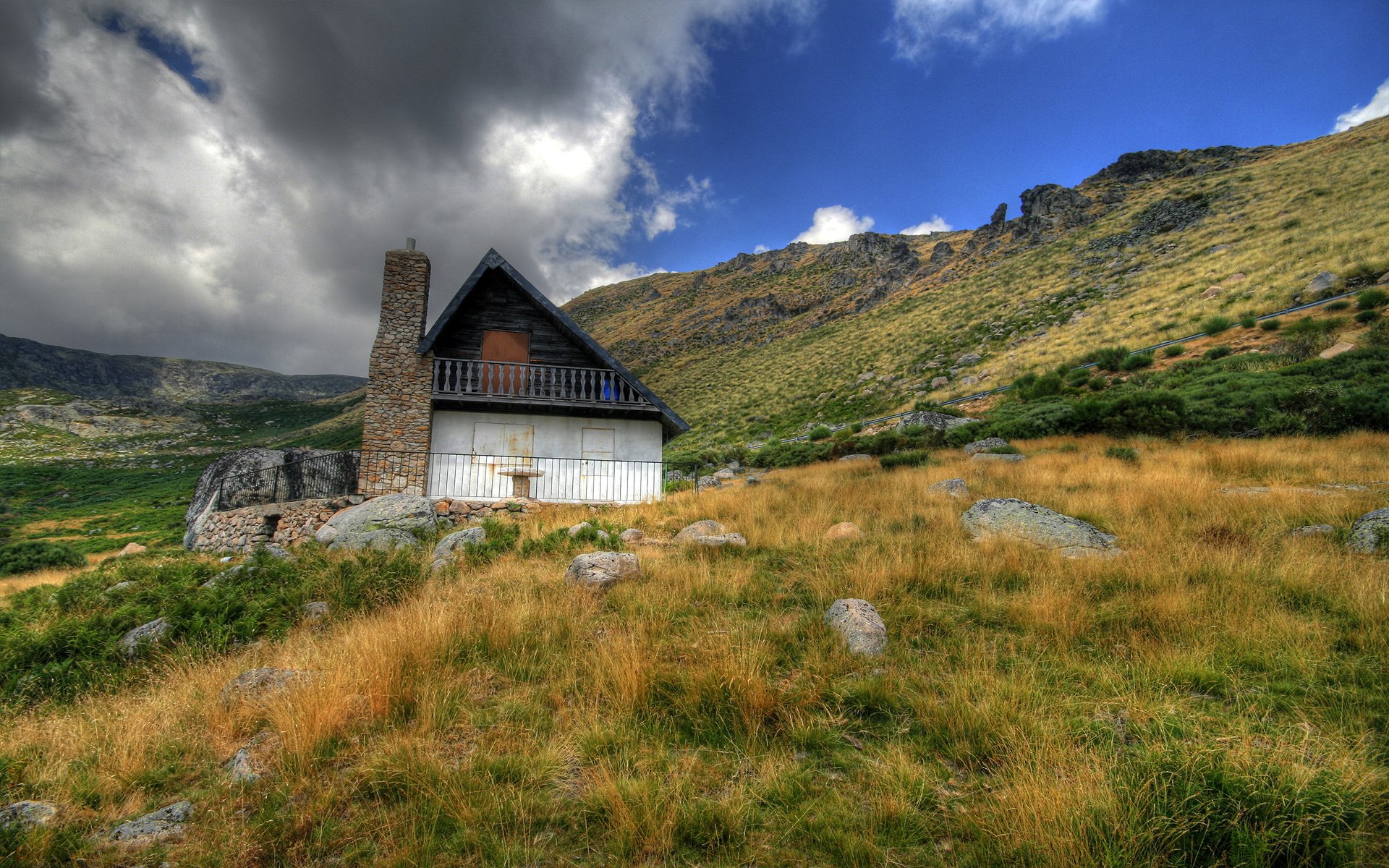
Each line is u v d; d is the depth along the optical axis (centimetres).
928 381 3616
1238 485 1145
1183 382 2152
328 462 1745
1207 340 2531
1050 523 859
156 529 4019
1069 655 499
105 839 331
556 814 330
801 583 741
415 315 1625
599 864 295
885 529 964
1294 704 404
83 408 15062
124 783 389
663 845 300
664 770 369
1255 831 273
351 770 375
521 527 1320
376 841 319
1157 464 1363
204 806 357
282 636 673
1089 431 1972
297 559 1016
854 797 344
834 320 8194
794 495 1344
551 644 564
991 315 4531
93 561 2880
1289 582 591
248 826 330
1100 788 306
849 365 4816
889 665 505
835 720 421
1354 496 880
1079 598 612
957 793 344
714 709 436
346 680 469
